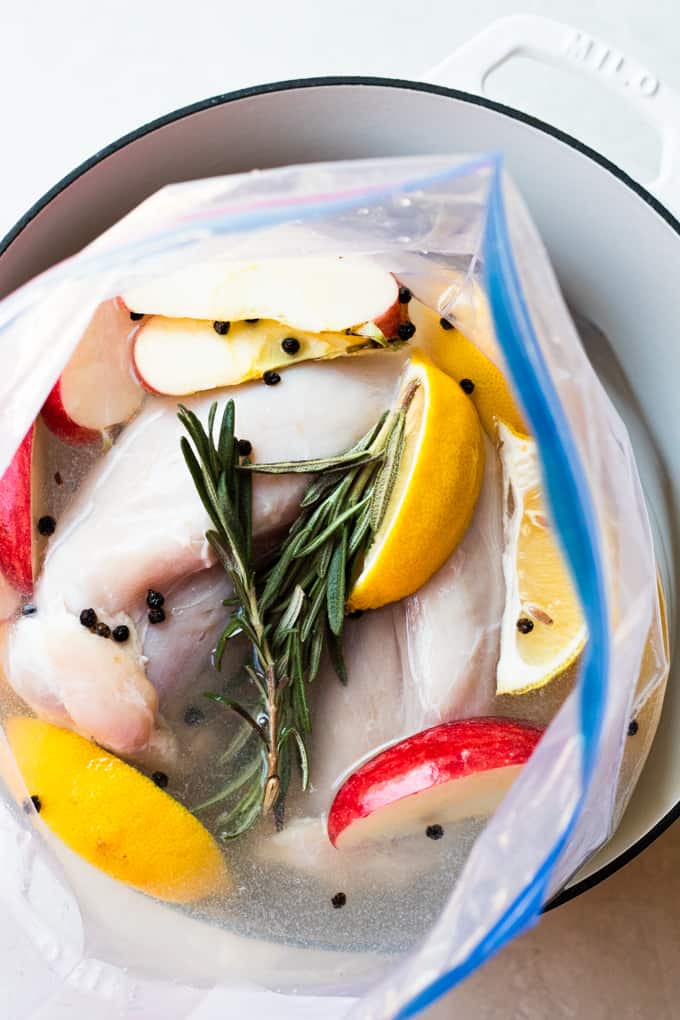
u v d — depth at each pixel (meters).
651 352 0.64
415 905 0.58
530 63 0.69
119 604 0.57
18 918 0.59
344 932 0.58
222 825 0.57
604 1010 0.65
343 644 0.58
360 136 0.62
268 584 0.56
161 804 0.56
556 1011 0.65
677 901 0.66
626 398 0.65
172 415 0.58
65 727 0.57
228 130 0.61
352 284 0.57
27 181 0.69
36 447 0.58
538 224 0.63
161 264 0.54
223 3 0.70
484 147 0.62
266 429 0.57
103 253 0.52
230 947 0.58
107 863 0.56
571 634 0.57
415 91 0.60
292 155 0.63
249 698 0.58
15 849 0.57
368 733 0.58
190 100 0.70
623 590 0.52
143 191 0.62
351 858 0.58
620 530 0.53
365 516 0.56
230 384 0.57
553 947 0.66
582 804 0.51
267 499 0.57
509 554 0.58
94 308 0.54
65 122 0.70
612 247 0.62
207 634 0.58
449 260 0.57
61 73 0.70
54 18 0.70
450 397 0.57
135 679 0.57
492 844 0.52
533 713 0.57
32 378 0.55
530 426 0.50
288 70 0.70
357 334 0.57
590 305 0.65
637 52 0.70
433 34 0.70
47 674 0.56
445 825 0.57
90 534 0.57
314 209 0.52
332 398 0.57
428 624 0.58
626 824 0.61
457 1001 0.65
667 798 0.60
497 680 0.58
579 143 0.60
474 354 0.58
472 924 0.52
